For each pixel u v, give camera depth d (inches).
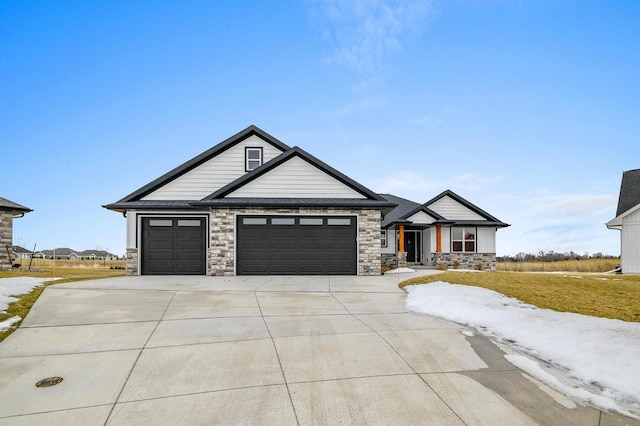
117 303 326.3
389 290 414.6
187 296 365.4
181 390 163.0
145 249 589.6
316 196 577.6
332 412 143.6
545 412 143.7
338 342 226.1
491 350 212.7
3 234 706.2
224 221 554.3
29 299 328.5
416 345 220.7
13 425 135.6
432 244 886.4
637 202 708.0
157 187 618.8
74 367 189.0
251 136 637.9
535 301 321.4
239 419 138.7
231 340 229.6
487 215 890.7
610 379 167.8
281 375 178.2
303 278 517.3
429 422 136.3
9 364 192.9
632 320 260.4
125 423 136.8
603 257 1424.7
